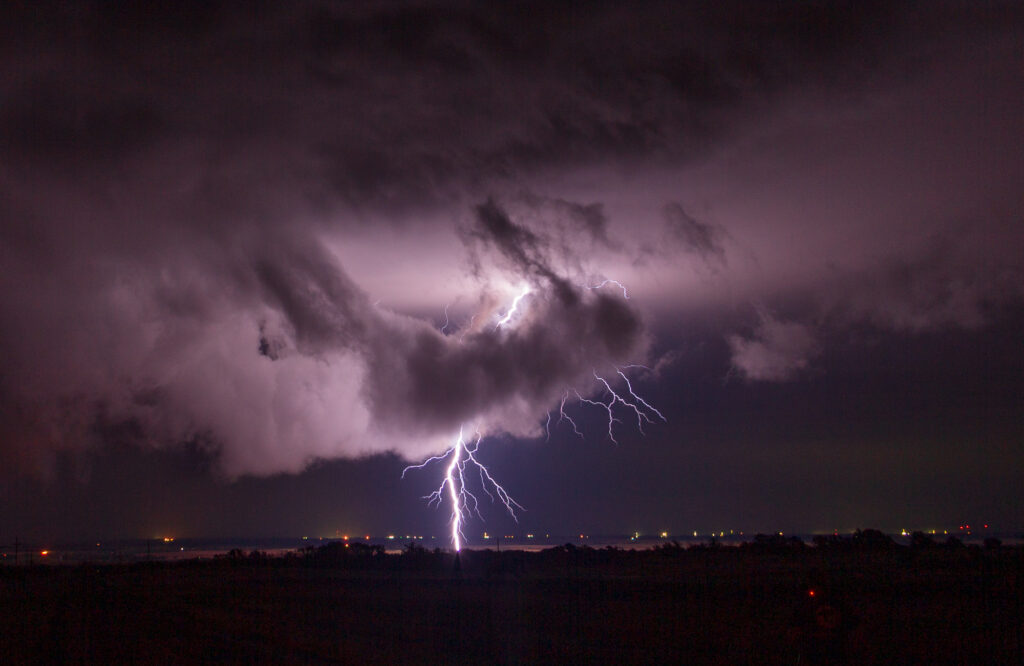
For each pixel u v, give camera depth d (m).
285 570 42.94
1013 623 17.83
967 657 14.16
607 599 25.12
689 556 44.38
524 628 19.05
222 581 34.53
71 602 25.56
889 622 18.03
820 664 10.30
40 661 14.68
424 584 31.67
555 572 35.47
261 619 21.05
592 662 14.50
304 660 14.84
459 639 17.44
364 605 24.52
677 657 14.83
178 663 14.48
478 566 43.00
